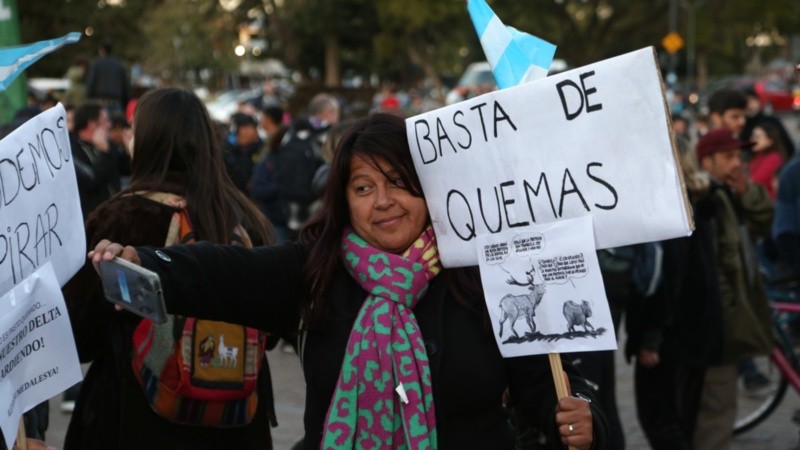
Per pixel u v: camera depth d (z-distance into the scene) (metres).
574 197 2.62
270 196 9.17
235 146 10.50
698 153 5.61
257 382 3.58
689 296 5.23
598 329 2.62
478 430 2.73
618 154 2.55
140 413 3.38
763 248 7.74
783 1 47.09
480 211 2.74
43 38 31.16
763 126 9.20
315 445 2.77
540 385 2.81
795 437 6.53
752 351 5.41
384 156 2.75
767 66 76.56
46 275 2.54
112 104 13.09
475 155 2.73
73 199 2.70
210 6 47.47
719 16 48.50
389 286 2.69
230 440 3.58
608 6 48.34
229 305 2.77
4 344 2.35
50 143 2.61
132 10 32.66
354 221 2.81
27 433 3.08
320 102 10.11
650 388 5.41
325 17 43.53
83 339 3.35
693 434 5.53
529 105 2.64
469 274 2.81
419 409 2.63
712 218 5.33
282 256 2.82
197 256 2.73
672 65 37.78
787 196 6.29
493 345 2.75
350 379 2.66
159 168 3.51
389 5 39.09
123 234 3.38
